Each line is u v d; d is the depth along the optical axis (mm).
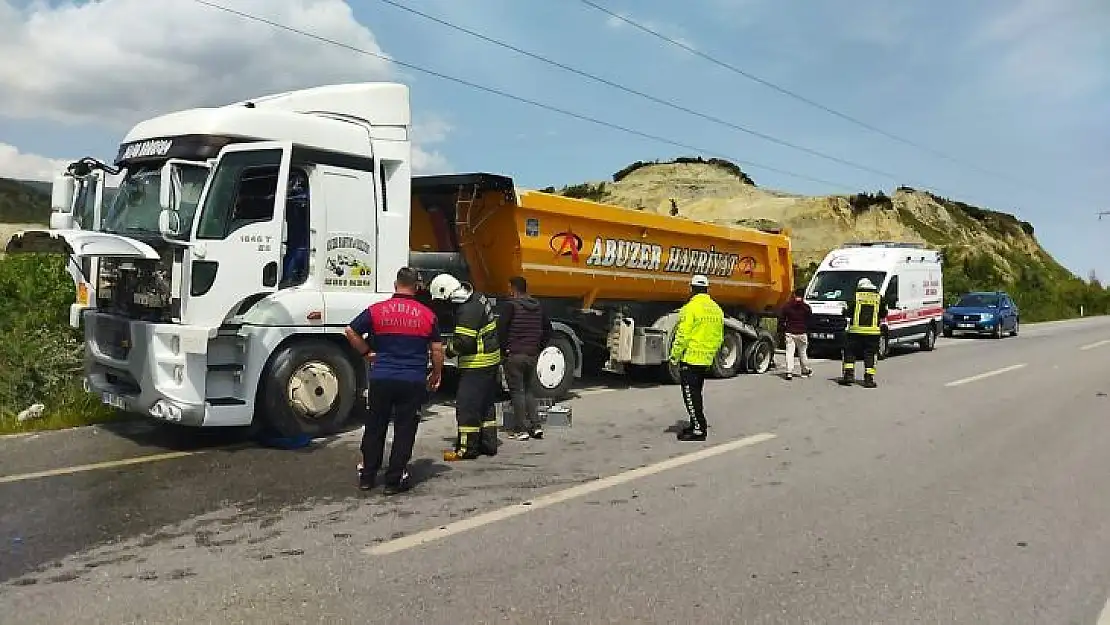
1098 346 24406
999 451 8758
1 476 6703
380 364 6496
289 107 8305
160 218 7281
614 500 6500
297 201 8148
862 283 14156
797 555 5332
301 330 7992
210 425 7539
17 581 4574
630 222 12430
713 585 4773
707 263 14227
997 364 18453
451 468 7457
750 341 15633
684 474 7422
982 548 5562
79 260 8719
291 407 7957
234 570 4781
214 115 7691
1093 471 7867
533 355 8930
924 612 4477
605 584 4730
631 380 14305
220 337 7641
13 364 9422
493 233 10992
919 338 21641
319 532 5520
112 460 7312
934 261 22750
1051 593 4785
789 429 9789
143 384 7551
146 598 4352
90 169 8305
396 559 5031
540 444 8664
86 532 5414
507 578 4770
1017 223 94938
